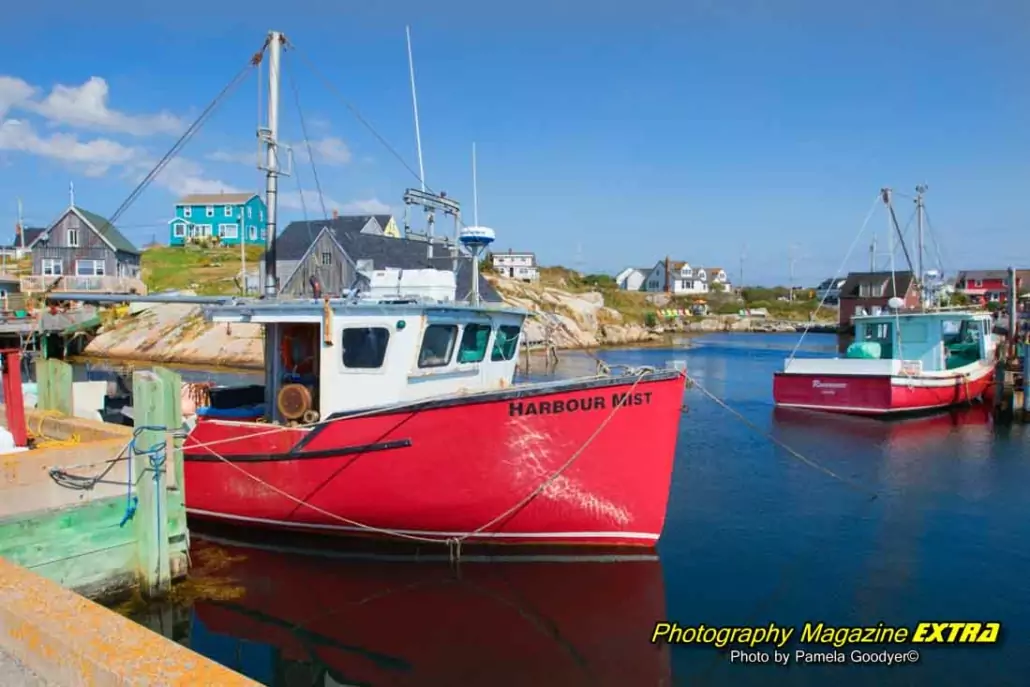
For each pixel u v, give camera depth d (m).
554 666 7.72
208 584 9.52
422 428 9.71
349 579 9.80
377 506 10.11
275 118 13.06
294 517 10.58
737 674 7.58
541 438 9.70
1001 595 9.52
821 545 11.38
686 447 19.05
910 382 24.25
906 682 7.43
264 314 10.78
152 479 8.91
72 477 8.57
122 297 13.76
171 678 3.68
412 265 33.69
